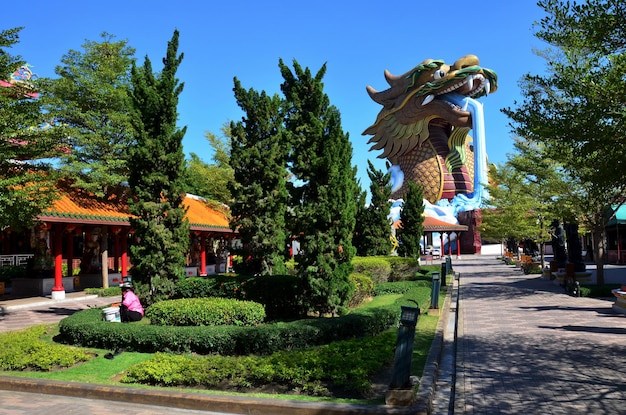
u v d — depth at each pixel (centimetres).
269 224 1527
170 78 1455
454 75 7150
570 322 1345
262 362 815
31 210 1459
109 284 2780
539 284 2511
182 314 1141
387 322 1205
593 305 1673
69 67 2656
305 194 1381
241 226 1545
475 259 6141
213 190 3584
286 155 1524
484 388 785
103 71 2617
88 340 1058
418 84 7600
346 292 1251
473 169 8181
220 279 1425
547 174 2258
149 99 1419
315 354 848
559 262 2639
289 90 1556
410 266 2267
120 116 2447
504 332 1233
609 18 759
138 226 1395
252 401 703
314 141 1351
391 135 8194
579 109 835
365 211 2566
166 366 826
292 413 680
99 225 2406
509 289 2294
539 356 974
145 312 1291
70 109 2445
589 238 4597
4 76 1554
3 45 1483
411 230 2761
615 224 3778
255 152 1529
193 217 2938
